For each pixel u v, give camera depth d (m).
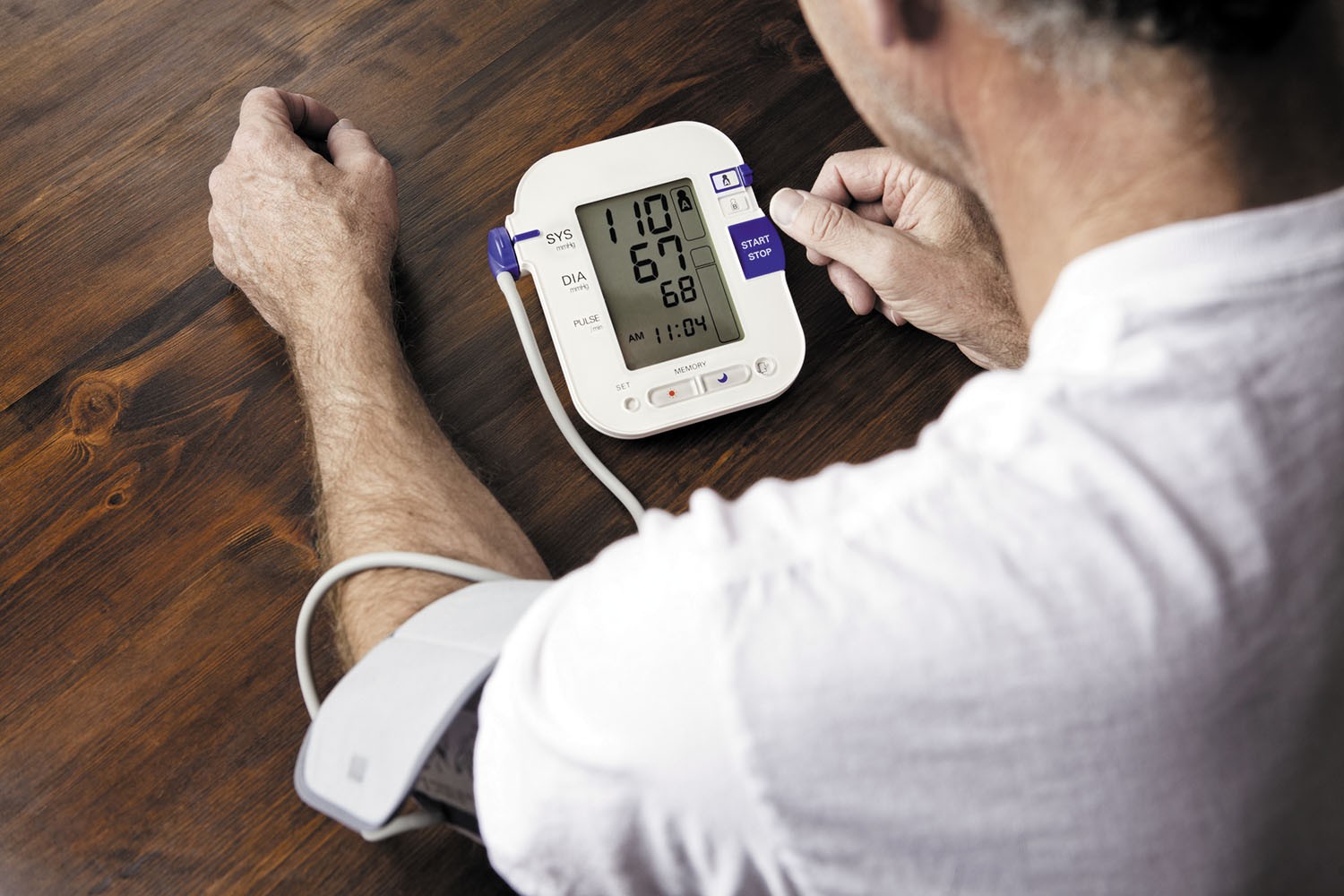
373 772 0.48
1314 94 0.36
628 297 0.78
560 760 0.39
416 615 0.54
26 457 0.72
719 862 0.39
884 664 0.35
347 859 0.62
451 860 0.62
